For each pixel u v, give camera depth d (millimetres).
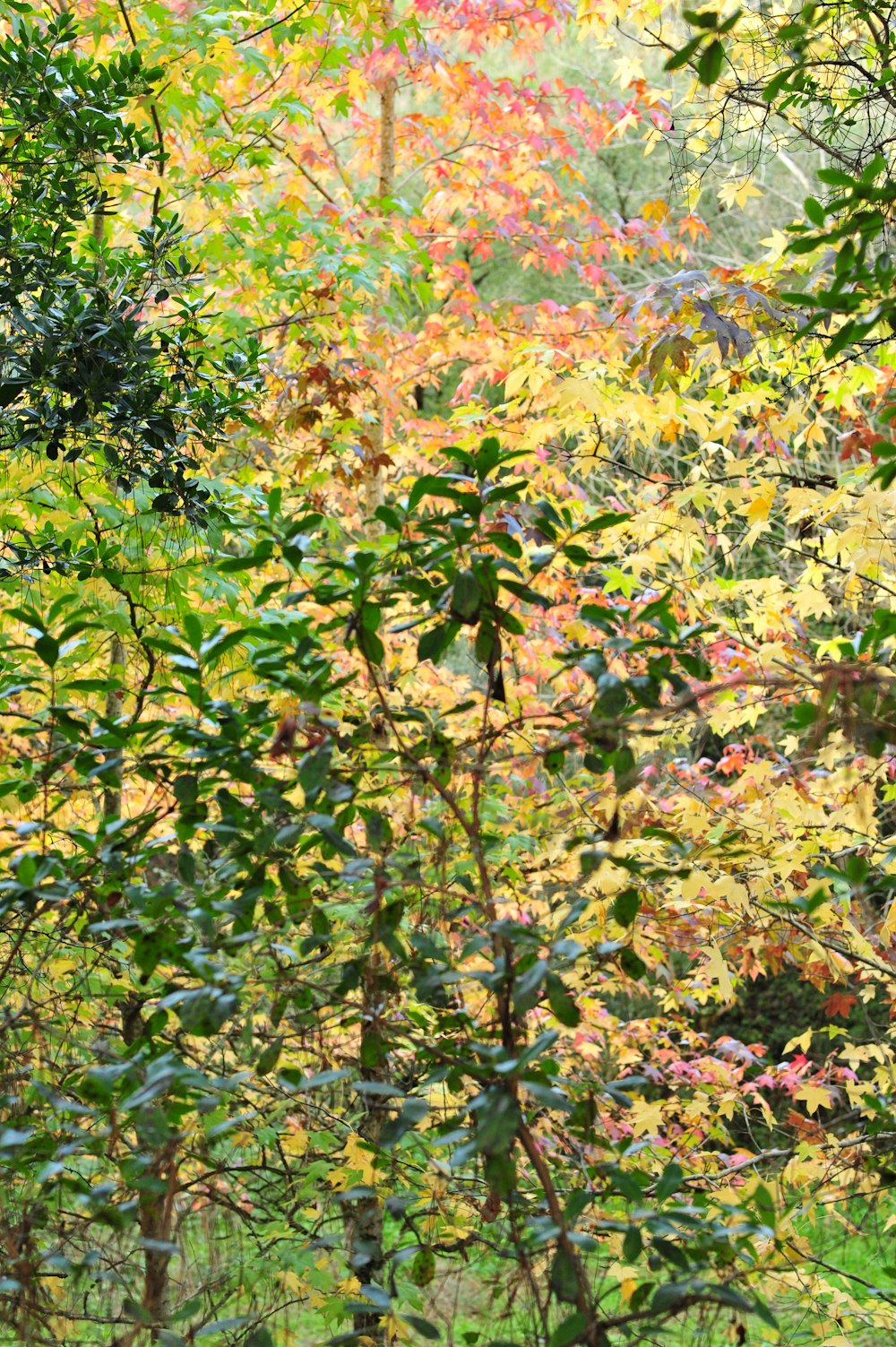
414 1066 2842
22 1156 2027
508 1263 2186
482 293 12086
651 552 3729
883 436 3357
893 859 3023
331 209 5230
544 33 5996
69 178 3090
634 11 4074
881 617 1960
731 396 3584
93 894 2162
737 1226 1803
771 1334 2559
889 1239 3605
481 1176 2791
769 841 3279
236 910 1949
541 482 4293
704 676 1996
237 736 2041
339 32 4965
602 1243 2482
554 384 3686
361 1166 2660
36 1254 2010
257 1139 2766
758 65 3518
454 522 2041
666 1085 3770
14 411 3023
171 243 3410
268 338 5672
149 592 3484
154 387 3064
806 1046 3846
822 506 3453
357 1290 2596
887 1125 2301
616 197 12219
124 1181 2016
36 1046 2307
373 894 2322
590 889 2838
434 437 5484
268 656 2098
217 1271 2436
